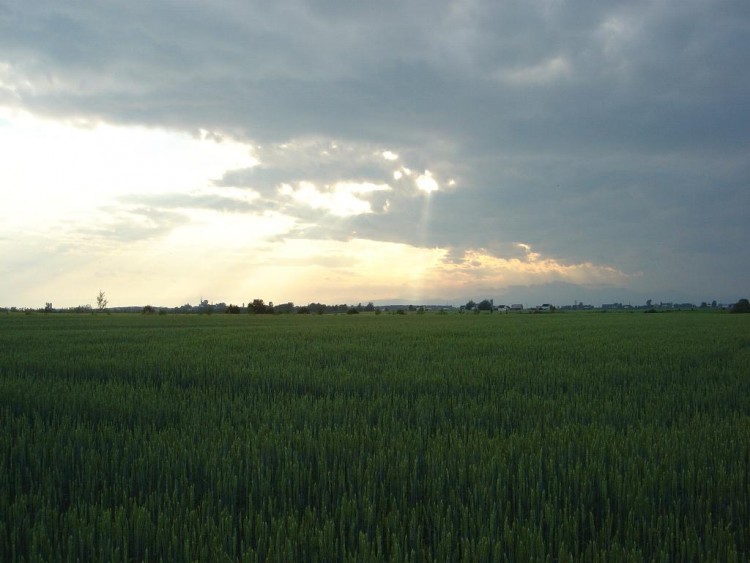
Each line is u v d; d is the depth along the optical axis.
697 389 10.46
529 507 4.45
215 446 5.62
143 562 3.46
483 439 5.86
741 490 4.59
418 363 14.73
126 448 5.45
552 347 20.62
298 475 4.85
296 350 19.14
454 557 3.59
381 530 4.02
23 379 11.50
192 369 13.24
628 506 4.34
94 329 37.62
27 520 3.89
